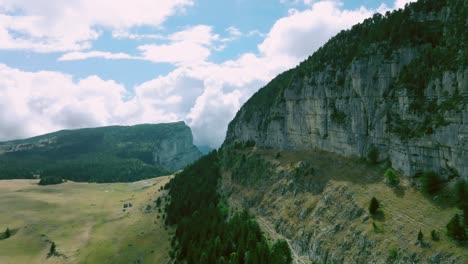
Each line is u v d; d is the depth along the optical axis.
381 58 118.38
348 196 108.00
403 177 101.44
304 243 107.88
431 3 118.94
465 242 72.94
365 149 122.44
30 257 162.75
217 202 173.00
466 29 97.88
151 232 172.50
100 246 164.50
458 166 86.50
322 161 137.50
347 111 132.25
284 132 176.25
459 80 90.19
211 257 114.00
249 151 198.00
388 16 131.38
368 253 86.94
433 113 97.56
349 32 152.38
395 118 110.69
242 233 121.06
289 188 136.38
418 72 105.38
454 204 83.38
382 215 92.94
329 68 143.75
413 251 78.38
